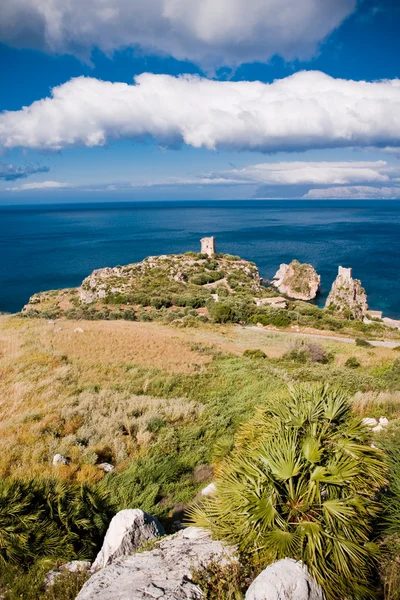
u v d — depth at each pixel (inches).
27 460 384.2
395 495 182.4
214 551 176.2
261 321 2233.0
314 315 2598.4
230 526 176.2
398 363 892.0
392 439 249.8
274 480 169.5
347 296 3494.1
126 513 232.4
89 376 721.0
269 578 136.9
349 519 156.3
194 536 203.5
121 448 425.1
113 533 223.5
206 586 153.4
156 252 7549.2
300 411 192.7
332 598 141.6
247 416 531.2
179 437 458.3
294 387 217.0
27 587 189.9
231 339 1510.8
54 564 211.9
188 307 2775.6
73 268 6122.1
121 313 2400.3
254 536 161.0
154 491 330.0
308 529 151.2
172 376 749.9
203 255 4881.9
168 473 370.0
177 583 155.6
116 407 554.3
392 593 142.7
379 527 173.5
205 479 373.1
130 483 345.7
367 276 4889.3
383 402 500.1
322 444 177.6
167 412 538.0
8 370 724.0
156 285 3644.2
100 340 1059.3
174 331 1576.0
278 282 4817.9
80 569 205.8
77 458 394.9
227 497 179.5
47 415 502.9
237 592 147.6
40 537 223.0
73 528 240.7
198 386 699.4
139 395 633.6
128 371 780.0
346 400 195.9
